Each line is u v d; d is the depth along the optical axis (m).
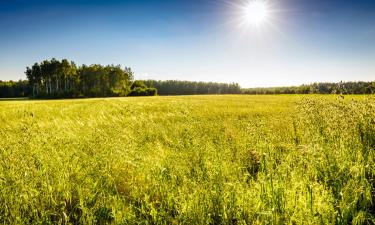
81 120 11.50
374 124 5.20
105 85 121.06
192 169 4.15
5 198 3.11
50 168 3.92
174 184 3.58
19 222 2.76
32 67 118.44
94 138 5.48
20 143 5.16
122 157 4.48
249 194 3.22
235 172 4.08
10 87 135.50
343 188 3.19
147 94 106.06
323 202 3.00
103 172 3.83
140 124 9.47
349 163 3.90
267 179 3.65
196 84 167.38
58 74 118.81
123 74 122.81
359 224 2.78
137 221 2.83
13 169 3.78
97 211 3.08
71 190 3.53
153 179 3.71
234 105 20.67
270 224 2.73
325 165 3.94
